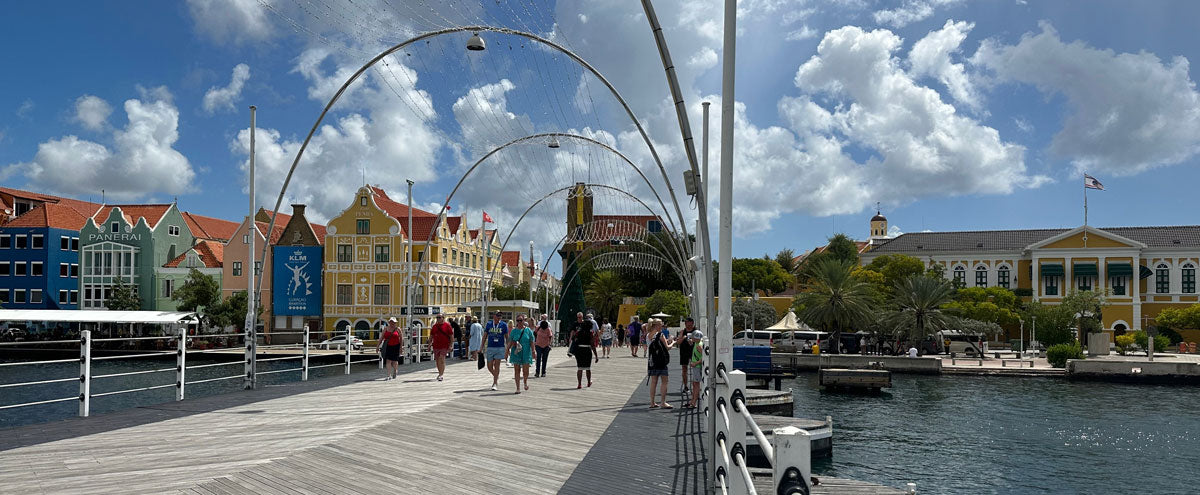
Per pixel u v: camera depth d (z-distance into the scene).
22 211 81.62
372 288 68.44
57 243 74.00
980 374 55.41
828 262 67.00
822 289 67.00
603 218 108.56
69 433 14.05
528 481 10.82
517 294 98.25
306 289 68.94
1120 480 23.28
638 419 16.77
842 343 70.44
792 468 4.04
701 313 24.42
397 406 18.34
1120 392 46.34
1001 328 80.44
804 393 44.72
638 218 106.81
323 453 12.30
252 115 23.64
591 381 26.05
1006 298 87.00
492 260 93.06
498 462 12.01
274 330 69.25
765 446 5.30
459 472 11.26
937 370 56.12
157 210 78.69
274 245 69.81
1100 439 30.09
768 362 36.44
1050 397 43.38
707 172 23.48
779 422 20.50
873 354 67.62
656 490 10.46
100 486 9.98
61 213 76.00
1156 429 32.47
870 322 65.88
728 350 10.60
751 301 82.69
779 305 88.62
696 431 15.20
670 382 26.20
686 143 11.50
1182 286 94.94
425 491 10.11
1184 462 25.94
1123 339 73.56
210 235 84.81
